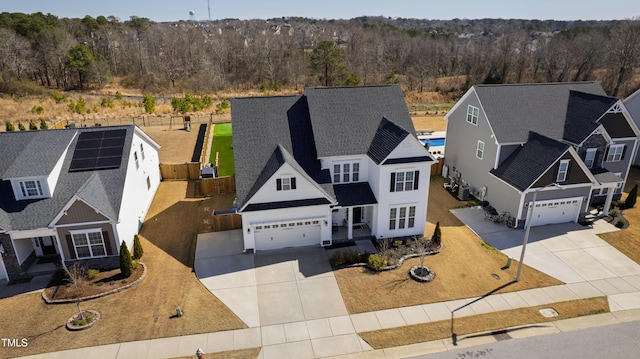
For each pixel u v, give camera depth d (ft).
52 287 75.56
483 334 65.67
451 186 120.26
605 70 327.67
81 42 363.15
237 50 354.74
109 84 311.88
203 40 429.38
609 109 101.71
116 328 66.08
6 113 202.28
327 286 76.95
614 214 102.32
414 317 69.00
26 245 82.02
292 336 64.90
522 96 110.42
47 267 81.10
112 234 79.92
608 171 104.37
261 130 94.22
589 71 308.40
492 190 107.04
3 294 74.13
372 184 91.35
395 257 85.40
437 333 65.62
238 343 63.41
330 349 62.39
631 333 66.33
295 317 69.00
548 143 96.53
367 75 324.80
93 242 79.82
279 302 72.64
